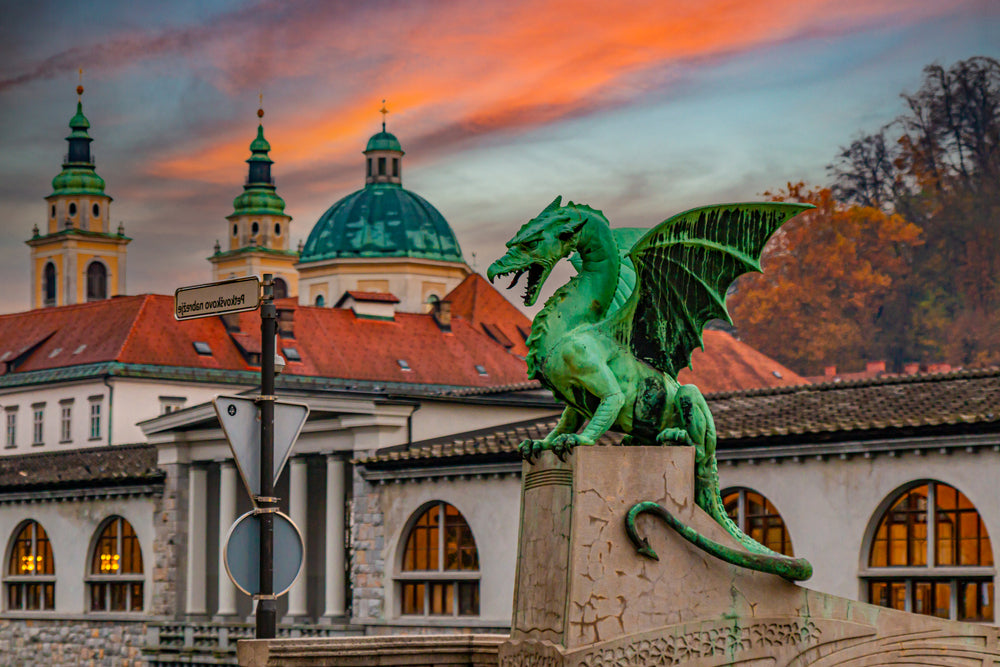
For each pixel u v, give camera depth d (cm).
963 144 9212
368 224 11338
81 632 5466
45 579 5606
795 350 9456
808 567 1345
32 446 8656
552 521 1330
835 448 3350
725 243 1412
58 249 14862
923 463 3228
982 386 3462
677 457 1327
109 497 5419
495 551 4119
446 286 11338
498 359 9700
